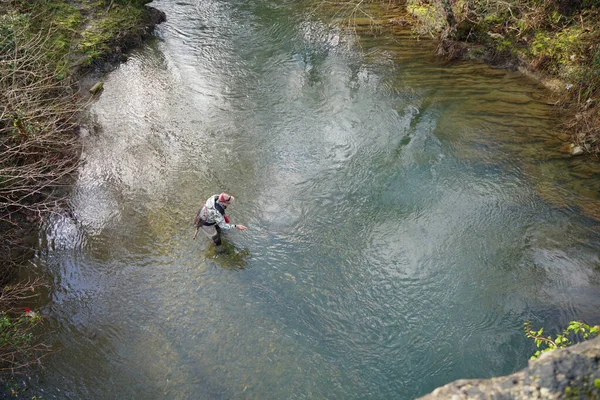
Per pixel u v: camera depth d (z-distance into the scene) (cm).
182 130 1029
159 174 916
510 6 1174
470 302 662
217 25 1473
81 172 921
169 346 632
